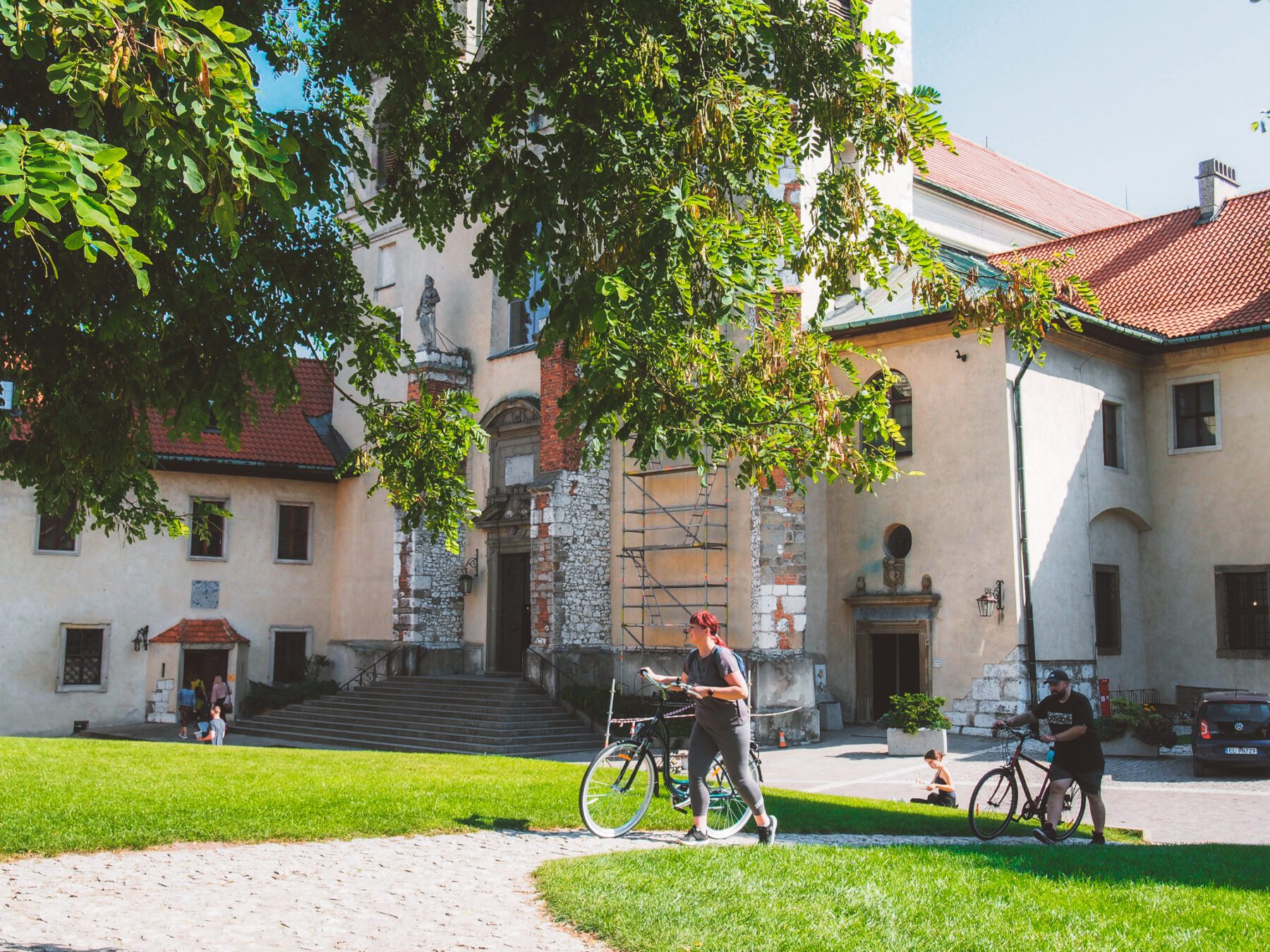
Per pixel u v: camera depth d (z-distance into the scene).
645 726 11.31
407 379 35.59
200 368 11.62
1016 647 25.98
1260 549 28.47
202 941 7.10
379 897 8.30
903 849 10.31
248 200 8.07
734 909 7.54
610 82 10.61
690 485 28.88
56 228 8.66
